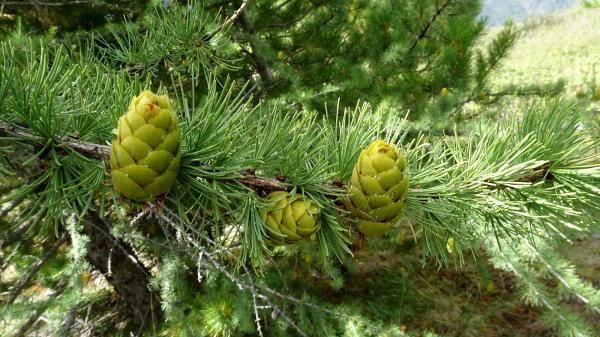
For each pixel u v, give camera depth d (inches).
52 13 39.2
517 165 14.2
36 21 39.7
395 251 46.5
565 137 15.2
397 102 40.3
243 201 13.2
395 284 48.9
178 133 11.9
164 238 36.3
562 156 14.8
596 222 15.3
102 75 13.9
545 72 108.1
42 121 12.3
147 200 12.1
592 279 46.7
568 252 50.2
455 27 39.8
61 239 33.0
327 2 48.0
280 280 39.9
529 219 14.6
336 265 46.8
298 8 47.5
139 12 37.1
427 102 41.0
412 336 35.8
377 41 42.8
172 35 20.9
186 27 20.6
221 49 23.5
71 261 29.7
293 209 13.0
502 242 30.8
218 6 40.3
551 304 32.4
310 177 13.4
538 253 30.2
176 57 21.2
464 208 14.5
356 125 14.3
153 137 11.7
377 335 35.5
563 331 31.5
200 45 21.1
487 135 15.6
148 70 20.5
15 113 12.3
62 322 33.4
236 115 13.0
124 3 38.7
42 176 12.4
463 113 48.6
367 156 12.9
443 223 14.4
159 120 11.7
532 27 159.3
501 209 14.4
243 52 43.6
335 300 46.3
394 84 44.5
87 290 43.9
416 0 43.4
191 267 36.3
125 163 11.7
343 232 14.1
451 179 14.6
